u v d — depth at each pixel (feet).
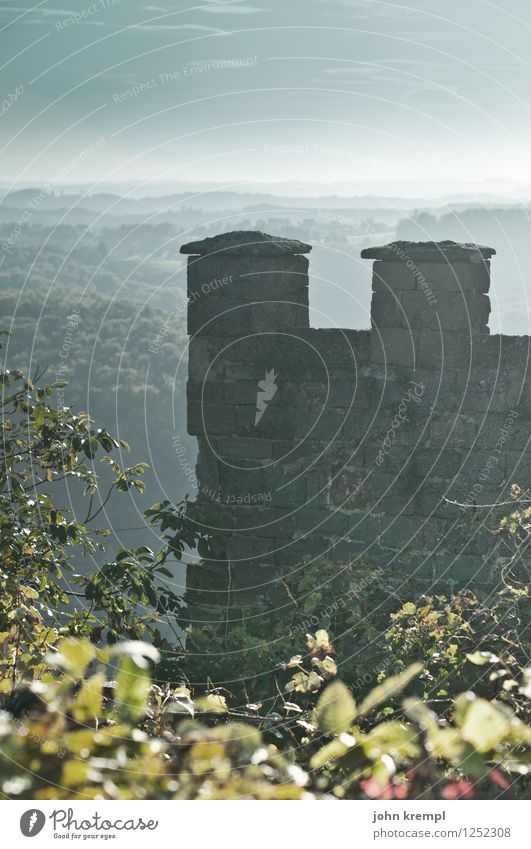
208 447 75.97
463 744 22.09
